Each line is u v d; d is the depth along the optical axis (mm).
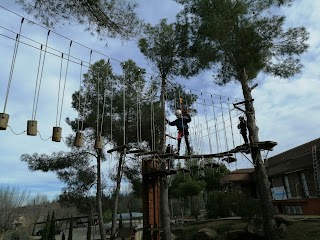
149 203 12797
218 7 13273
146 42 15375
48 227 34781
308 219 15008
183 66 15516
